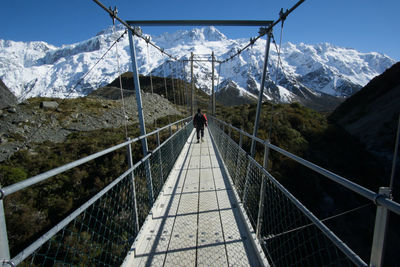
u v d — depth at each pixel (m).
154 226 2.49
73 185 6.84
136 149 9.16
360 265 0.73
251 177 2.57
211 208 2.92
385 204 0.65
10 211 5.36
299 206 1.16
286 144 12.73
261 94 2.88
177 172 4.52
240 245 2.16
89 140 11.50
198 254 2.04
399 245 6.64
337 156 13.70
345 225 8.36
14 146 11.54
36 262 3.17
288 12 2.34
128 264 1.85
